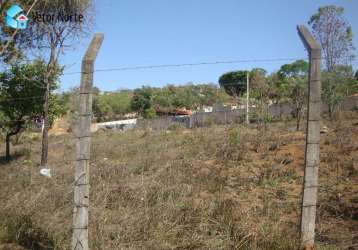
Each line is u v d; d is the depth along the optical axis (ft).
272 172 34.86
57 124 121.80
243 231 19.42
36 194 27.02
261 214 23.77
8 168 48.24
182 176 33.37
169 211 22.21
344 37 91.66
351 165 34.35
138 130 92.79
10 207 24.27
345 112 66.08
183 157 44.39
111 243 18.99
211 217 22.04
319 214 23.84
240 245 18.22
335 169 34.32
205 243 18.88
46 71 55.93
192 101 187.73
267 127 59.82
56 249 19.34
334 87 69.26
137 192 26.61
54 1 51.52
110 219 21.75
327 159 36.94
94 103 207.41
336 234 20.97
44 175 38.63
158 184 28.55
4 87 61.26
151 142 61.52
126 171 36.99
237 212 22.89
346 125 52.39
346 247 19.15
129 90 247.70
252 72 98.73
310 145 17.40
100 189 27.91
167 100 196.34
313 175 17.39
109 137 81.82
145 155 47.52
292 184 32.04
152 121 118.52
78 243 16.99
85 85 17.16
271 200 27.48
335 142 42.57
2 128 66.13
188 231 20.25
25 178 37.17
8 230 21.43
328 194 28.22
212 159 42.91
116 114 211.00
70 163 49.67
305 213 17.43
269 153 42.47
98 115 203.51
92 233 19.58
